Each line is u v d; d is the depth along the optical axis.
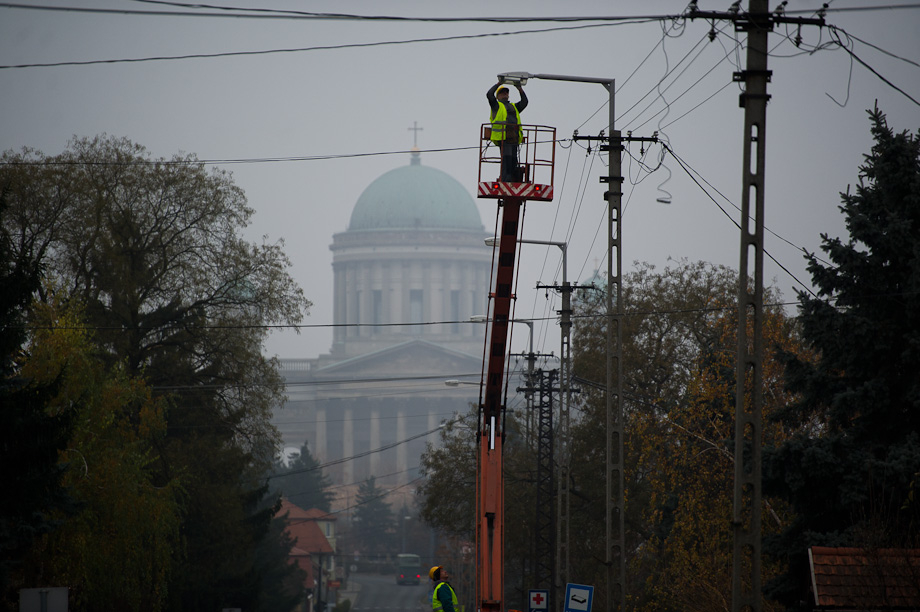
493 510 107.81
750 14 72.06
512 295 106.62
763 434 123.94
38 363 140.88
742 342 72.25
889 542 92.88
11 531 121.31
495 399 110.12
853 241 107.75
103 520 140.88
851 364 107.62
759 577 71.69
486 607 105.94
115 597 150.38
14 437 114.50
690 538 130.12
